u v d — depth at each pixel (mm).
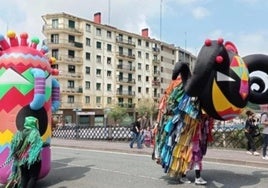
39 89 8055
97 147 18453
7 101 8125
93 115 71188
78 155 15508
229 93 7762
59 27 66688
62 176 10117
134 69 82250
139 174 10352
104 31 74750
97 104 72875
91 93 71812
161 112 8953
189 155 8516
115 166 11992
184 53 98500
